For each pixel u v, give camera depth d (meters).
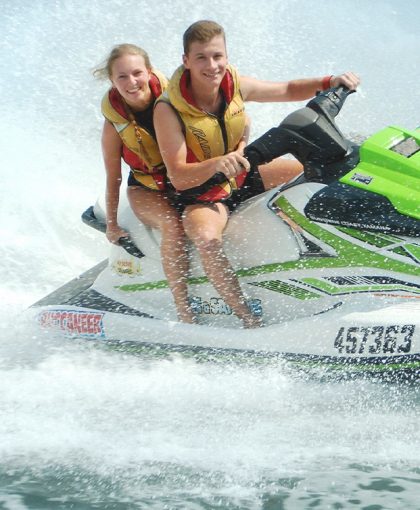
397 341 11.38
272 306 12.79
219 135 12.70
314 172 12.41
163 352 13.23
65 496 9.20
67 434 10.83
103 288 14.45
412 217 11.51
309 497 8.99
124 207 14.22
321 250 12.29
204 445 10.40
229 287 12.82
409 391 11.47
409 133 12.59
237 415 11.27
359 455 9.94
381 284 11.84
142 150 13.30
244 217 12.94
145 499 9.08
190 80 12.48
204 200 13.00
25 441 10.62
